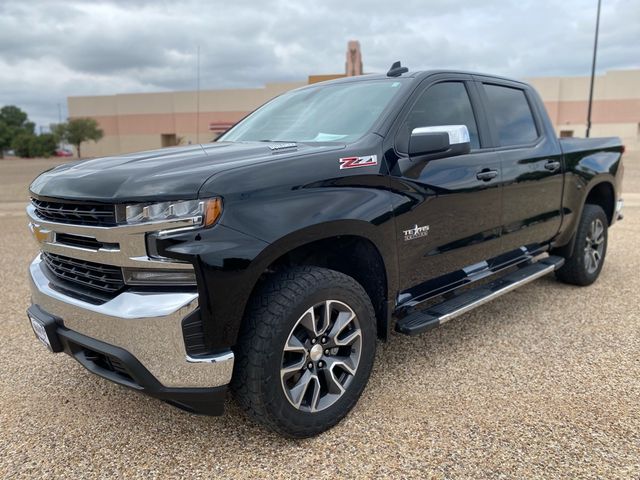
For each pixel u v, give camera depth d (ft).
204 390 7.28
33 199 9.22
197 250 6.84
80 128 184.65
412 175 9.57
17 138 211.20
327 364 8.45
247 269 7.17
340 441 8.25
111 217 7.23
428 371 10.59
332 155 8.50
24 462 7.97
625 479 7.15
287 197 7.72
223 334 7.19
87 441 8.50
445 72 11.34
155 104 185.16
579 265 15.51
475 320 13.48
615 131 166.91
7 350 12.24
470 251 11.23
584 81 166.40
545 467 7.46
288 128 10.98
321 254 9.36
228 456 7.99
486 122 11.98
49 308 8.38
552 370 10.52
